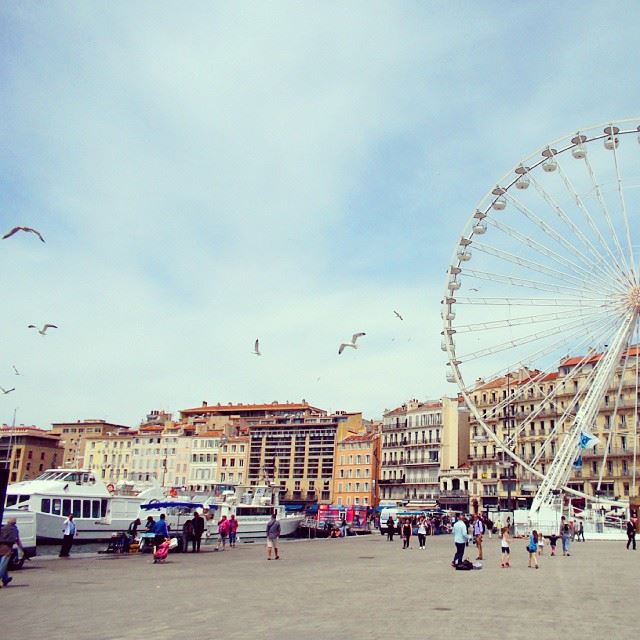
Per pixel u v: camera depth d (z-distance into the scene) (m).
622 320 61.25
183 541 44.50
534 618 17.28
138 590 23.27
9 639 14.38
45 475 59.66
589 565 35.66
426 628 15.65
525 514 68.12
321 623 16.34
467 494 125.19
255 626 15.91
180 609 18.73
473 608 18.98
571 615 17.89
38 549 52.00
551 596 21.95
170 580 26.89
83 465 169.25
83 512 57.88
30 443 170.38
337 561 37.84
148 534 44.19
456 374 67.50
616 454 106.38
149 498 68.38
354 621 16.64
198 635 14.76
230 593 22.45
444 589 23.78
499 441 67.44
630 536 51.88
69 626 16.00
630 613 18.44
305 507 143.88
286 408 165.62
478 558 36.94
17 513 32.06
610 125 59.28
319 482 145.38
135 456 163.88
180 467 158.38
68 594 22.05
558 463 67.75
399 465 137.38
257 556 41.91
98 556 40.47
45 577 27.66
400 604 19.77
